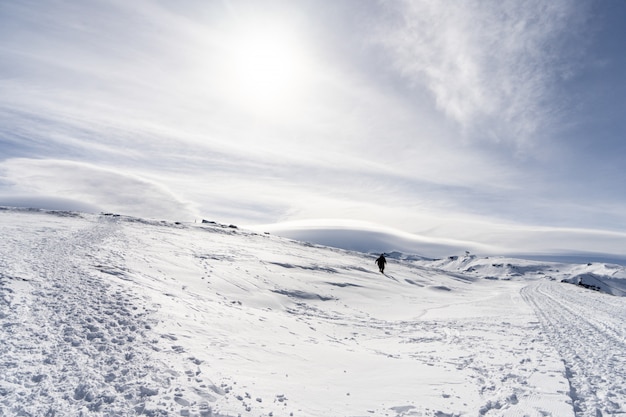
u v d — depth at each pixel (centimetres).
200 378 653
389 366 922
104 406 518
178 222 4812
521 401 675
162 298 1172
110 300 1002
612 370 895
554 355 1026
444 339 1313
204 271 1939
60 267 1290
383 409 641
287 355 921
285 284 2170
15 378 547
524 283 5700
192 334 902
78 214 4066
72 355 661
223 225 5628
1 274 1034
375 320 1753
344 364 919
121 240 2380
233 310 1326
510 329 1495
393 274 3769
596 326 1555
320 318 1650
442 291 3475
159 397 562
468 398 696
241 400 601
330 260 3688
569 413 621
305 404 634
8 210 3716
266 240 4475
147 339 790
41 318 795
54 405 501
